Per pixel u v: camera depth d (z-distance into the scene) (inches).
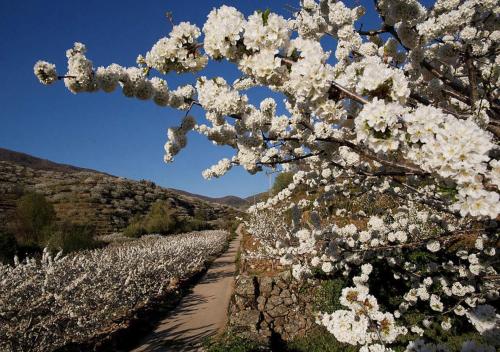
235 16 73.5
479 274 174.4
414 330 211.0
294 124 106.8
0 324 230.1
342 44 112.1
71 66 95.6
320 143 107.4
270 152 141.4
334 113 67.4
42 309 256.1
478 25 95.5
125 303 351.6
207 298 437.1
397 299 255.4
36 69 92.5
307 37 113.0
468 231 148.3
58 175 2174.0
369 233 199.2
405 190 171.2
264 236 547.5
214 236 1143.0
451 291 191.2
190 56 90.6
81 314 281.3
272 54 68.6
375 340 106.9
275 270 405.1
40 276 288.0
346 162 138.3
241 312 278.7
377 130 57.4
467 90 94.3
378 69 59.9
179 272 546.3
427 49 100.7
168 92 111.6
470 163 50.6
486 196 52.2
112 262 403.9
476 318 92.6
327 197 196.4
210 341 256.2
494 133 83.1
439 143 53.4
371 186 180.1
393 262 217.9
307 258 260.2
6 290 246.7
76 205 1608.0
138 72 103.8
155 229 1365.7
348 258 206.2
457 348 200.2
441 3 98.3
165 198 2278.5
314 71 63.7
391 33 94.4
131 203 1865.2
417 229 200.5
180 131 129.6
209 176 152.9
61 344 258.5
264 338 239.5
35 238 810.2
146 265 438.9
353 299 100.8
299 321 275.0
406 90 59.2
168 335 307.1
